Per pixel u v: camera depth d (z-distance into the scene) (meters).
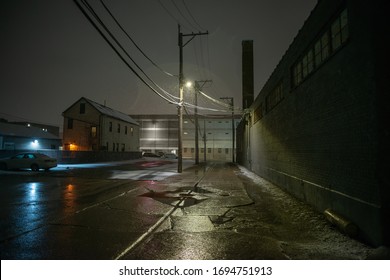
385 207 4.46
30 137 33.69
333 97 6.35
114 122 40.62
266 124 15.77
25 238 4.86
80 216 6.56
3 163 19.08
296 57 9.46
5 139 30.75
